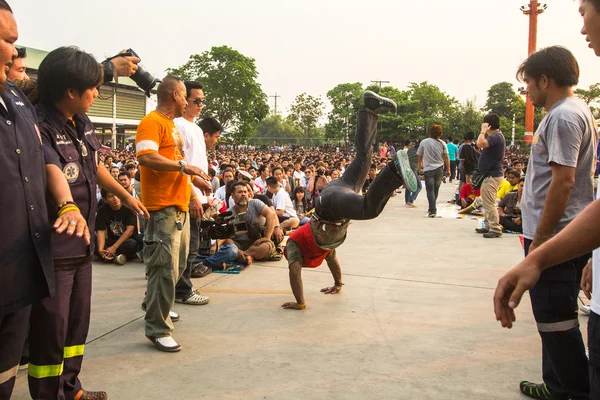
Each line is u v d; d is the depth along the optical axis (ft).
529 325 13.82
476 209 36.06
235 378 10.77
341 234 14.20
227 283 18.24
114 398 9.89
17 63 11.13
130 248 21.39
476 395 10.04
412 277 18.84
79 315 9.29
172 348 12.09
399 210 39.04
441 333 13.26
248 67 184.34
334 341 12.77
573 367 8.70
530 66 9.29
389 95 196.44
